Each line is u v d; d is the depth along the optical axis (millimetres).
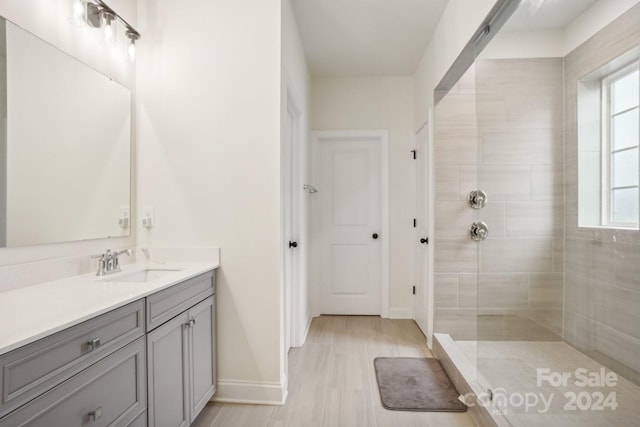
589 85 1427
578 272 1483
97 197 1740
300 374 2328
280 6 1970
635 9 1241
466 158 2701
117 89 1879
